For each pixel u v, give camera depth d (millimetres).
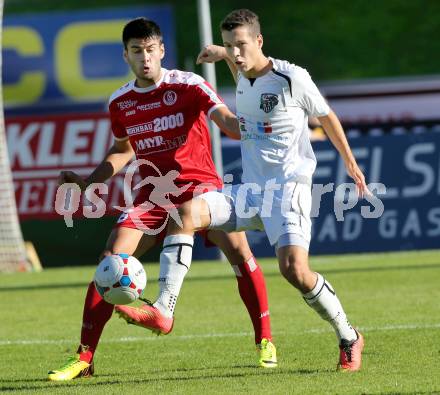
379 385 21719
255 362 26344
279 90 23531
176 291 23422
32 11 121875
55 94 94562
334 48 118500
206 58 26328
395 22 120438
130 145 27156
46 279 54344
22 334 33844
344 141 23969
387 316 34812
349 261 56469
